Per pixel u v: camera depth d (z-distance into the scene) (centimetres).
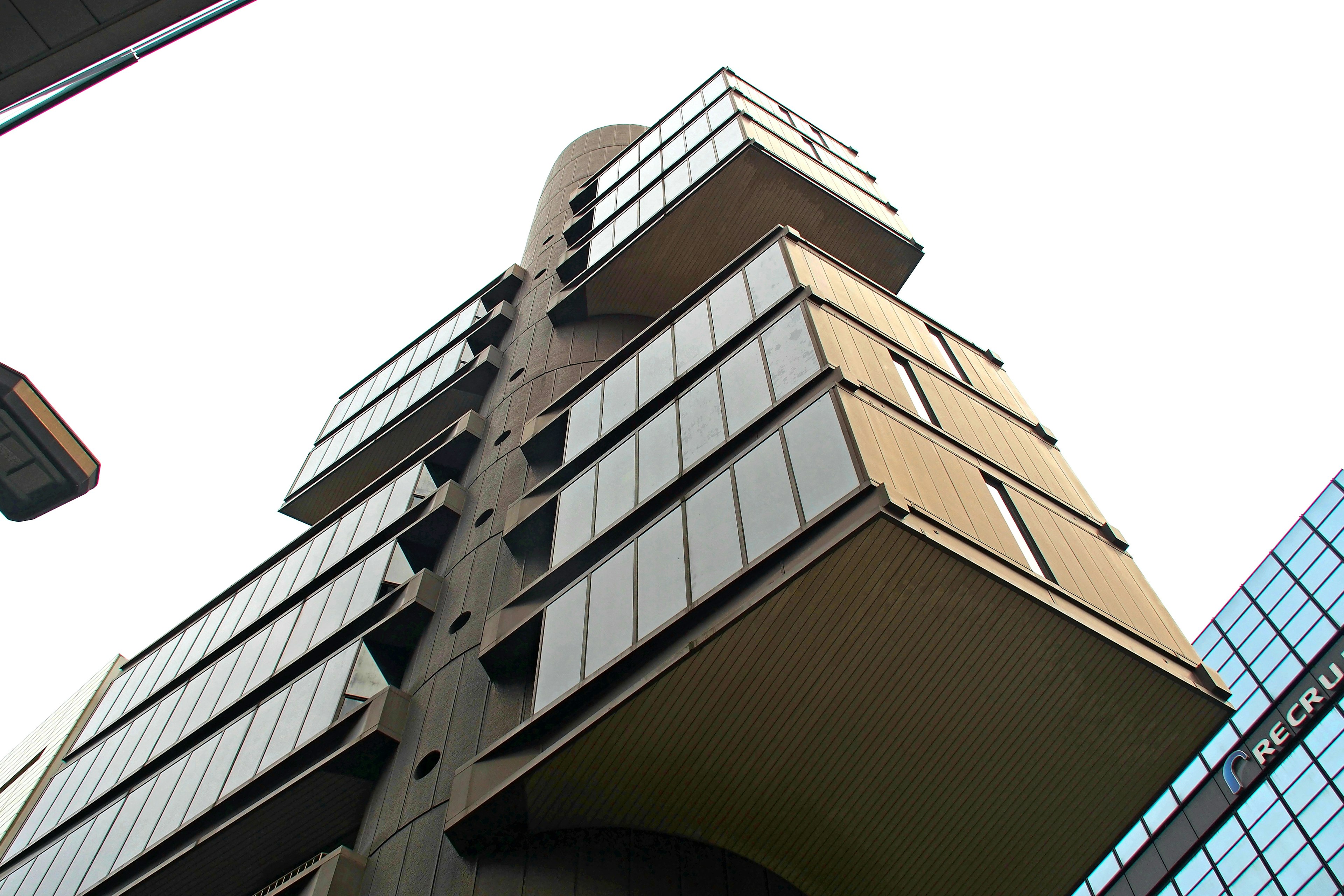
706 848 1487
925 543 1266
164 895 1906
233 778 2012
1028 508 1593
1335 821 4056
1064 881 1524
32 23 752
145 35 807
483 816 1408
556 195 4397
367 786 1788
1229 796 4712
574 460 2028
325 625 2331
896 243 2984
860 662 1329
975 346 2252
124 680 3209
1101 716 1377
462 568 2161
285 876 1805
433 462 2719
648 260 2931
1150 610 1520
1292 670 4812
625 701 1338
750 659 1321
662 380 2030
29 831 2666
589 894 1349
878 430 1470
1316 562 5100
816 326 1717
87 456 638
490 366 3094
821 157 3381
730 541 1437
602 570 1642
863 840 1481
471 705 1717
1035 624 1321
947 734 1387
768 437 1565
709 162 3044
